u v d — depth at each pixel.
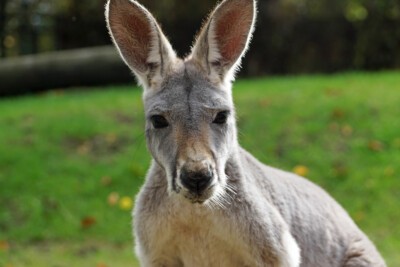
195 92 6.18
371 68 23.48
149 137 6.34
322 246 7.21
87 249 11.55
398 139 13.92
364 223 11.95
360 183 12.88
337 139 14.06
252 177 6.80
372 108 15.06
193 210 6.38
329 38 23.23
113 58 19.20
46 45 23.58
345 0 23.83
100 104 16.67
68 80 19.14
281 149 13.85
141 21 6.45
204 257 6.66
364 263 7.30
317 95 16.23
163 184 6.54
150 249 6.70
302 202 7.24
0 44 23.16
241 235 6.47
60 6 23.80
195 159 5.89
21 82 19.00
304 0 24.14
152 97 6.31
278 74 23.25
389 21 23.41
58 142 14.60
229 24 6.46
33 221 12.40
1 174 13.52
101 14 23.53
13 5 23.30
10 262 10.84
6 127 15.29
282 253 6.56
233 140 6.41
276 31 23.16
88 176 13.50
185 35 23.05
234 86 18.39
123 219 12.37
